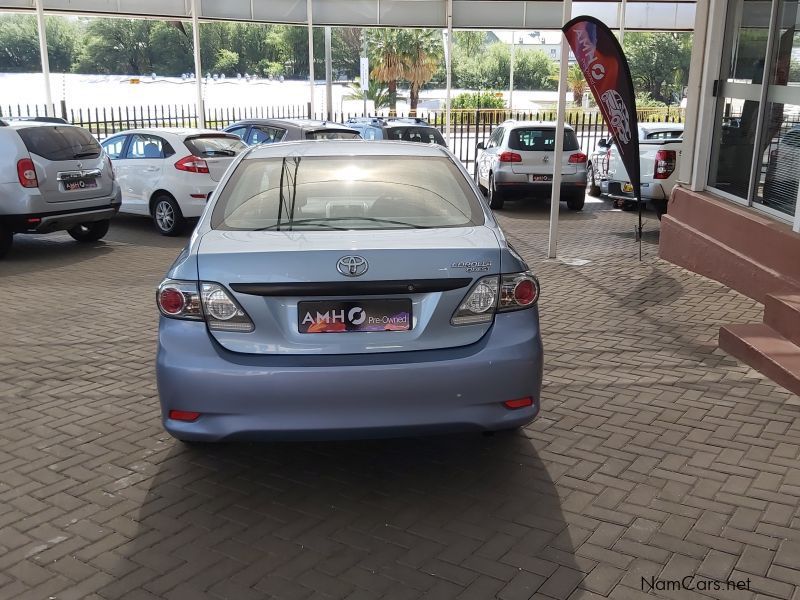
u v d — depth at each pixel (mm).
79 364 5660
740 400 4836
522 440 4312
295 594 2969
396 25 21812
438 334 3398
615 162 12594
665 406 4758
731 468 3947
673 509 3561
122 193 11930
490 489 3783
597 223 12992
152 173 11477
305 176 4242
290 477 3936
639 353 5754
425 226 3822
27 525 3469
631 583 3012
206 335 3375
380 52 43188
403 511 3594
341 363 3311
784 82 7016
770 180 7270
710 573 3072
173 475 3955
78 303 7469
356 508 3625
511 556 3209
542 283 8102
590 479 3863
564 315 6820
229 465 4062
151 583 3041
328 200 4023
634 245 10594
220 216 3920
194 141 11445
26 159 9219
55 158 9516
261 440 3365
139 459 4137
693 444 4230
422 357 3359
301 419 3314
